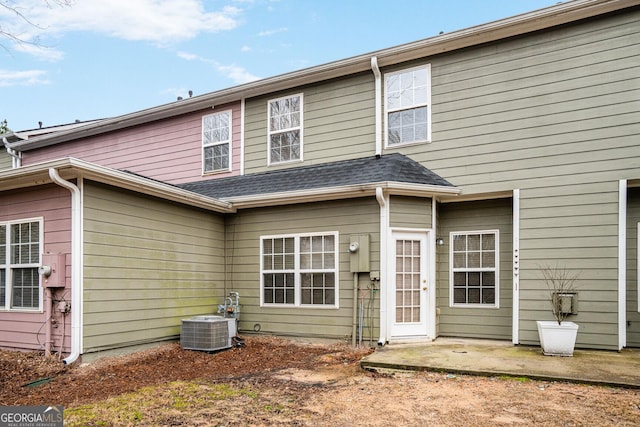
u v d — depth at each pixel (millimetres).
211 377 5926
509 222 8227
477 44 8266
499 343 7730
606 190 7090
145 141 12375
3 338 7207
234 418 4164
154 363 6777
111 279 6941
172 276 8133
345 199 8219
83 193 6578
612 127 7117
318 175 8945
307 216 8578
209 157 11344
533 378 5398
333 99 9734
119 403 4656
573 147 7375
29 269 7055
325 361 6797
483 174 8047
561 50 7582
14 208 7250
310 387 5297
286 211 8836
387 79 9195
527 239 7602
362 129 9344
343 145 9531
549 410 4301
